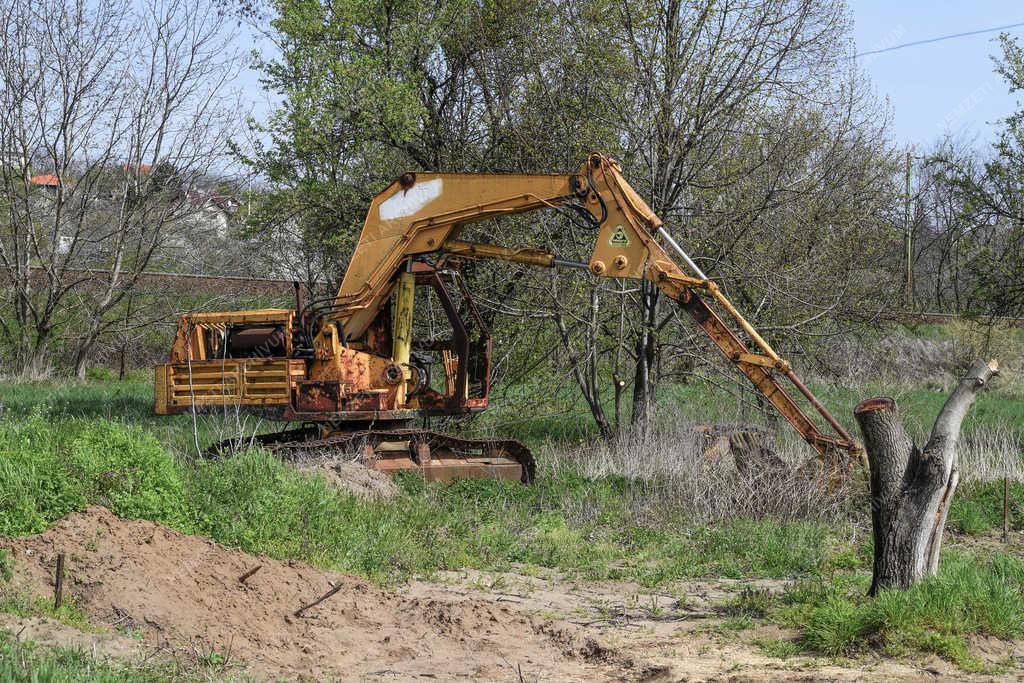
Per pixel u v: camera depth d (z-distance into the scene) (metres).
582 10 17.61
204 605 7.12
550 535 11.23
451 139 20.02
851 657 6.98
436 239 14.48
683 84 17.23
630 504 12.80
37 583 6.86
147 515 8.44
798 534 10.96
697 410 18.98
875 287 18.53
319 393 13.96
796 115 17.48
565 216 17.22
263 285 29.45
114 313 31.00
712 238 17.42
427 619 7.61
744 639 7.56
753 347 18.00
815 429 12.88
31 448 8.55
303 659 6.63
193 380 14.42
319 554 9.02
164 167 29.06
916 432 17.78
